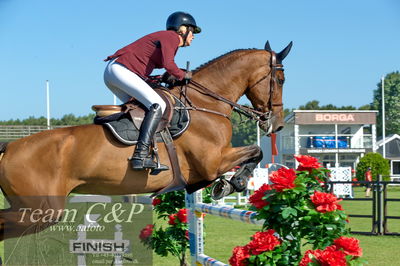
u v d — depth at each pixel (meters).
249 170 6.15
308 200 4.96
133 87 5.48
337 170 25.39
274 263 4.73
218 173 5.85
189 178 5.75
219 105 5.97
